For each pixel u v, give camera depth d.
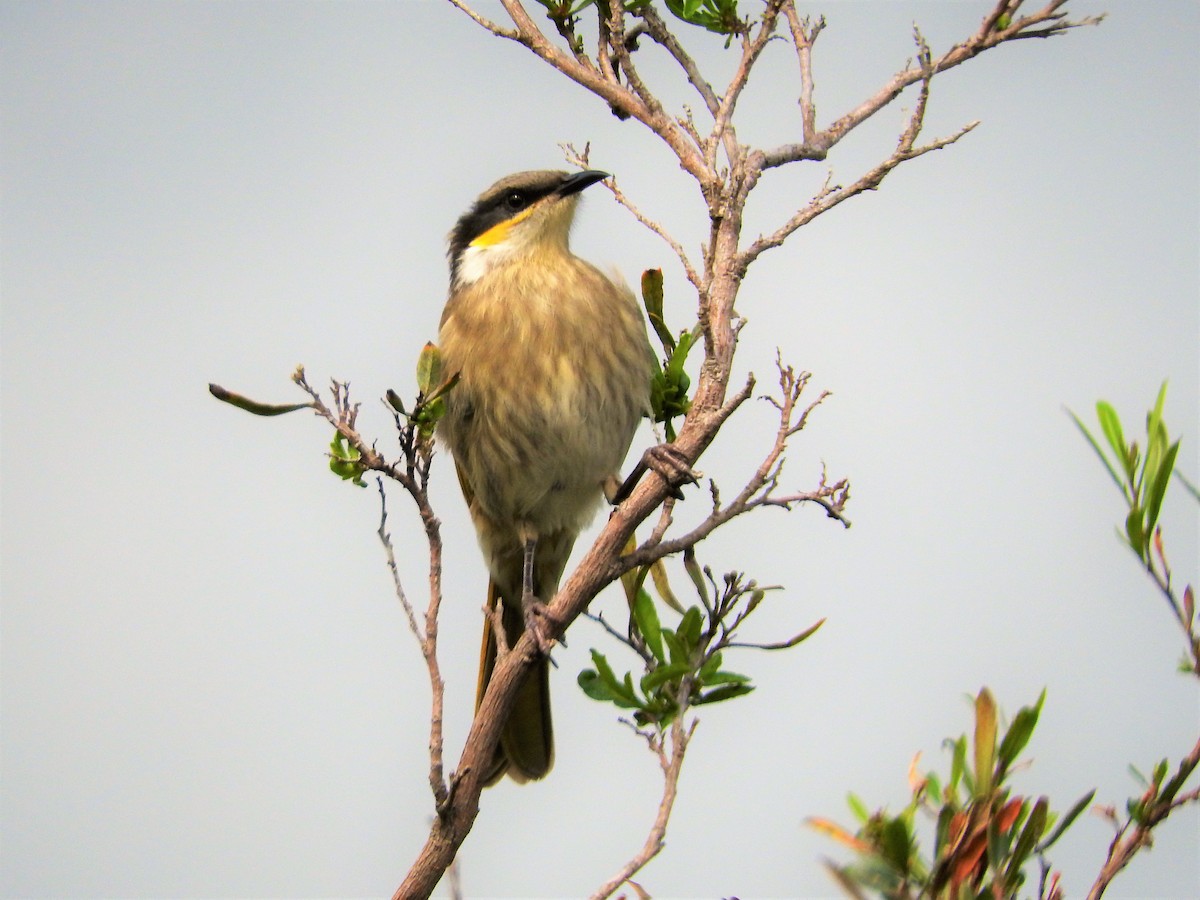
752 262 7.57
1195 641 5.71
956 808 5.41
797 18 8.41
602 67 8.32
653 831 6.27
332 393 7.13
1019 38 7.79
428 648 6.97
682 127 7.87
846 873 5.22
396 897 7.06
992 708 5.52
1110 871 5.58
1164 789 5.61
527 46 8.11
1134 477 5.89
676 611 8.54
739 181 7.56
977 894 5.16
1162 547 5.81
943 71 7.88
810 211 7.52
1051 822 5.78
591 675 7.37
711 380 7.50
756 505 7.32
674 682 7.21
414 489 7.09
